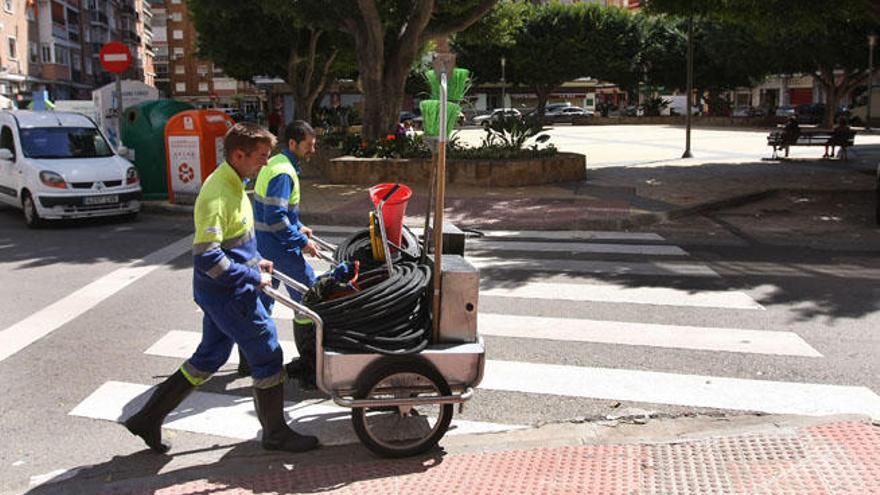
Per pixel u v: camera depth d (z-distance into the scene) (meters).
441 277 3.79
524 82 51.38
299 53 31.27
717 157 21.52
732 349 5.48
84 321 6.45
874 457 3.54
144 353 5.62
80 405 4.68
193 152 13.39
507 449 3.94
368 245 4.55
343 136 19.78
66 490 3.62
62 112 13.03
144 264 8.76
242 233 3.80
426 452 3.91
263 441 3.98
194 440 4.18
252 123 3.75
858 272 7.91
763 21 16.75
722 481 3.40
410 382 3.79
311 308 3.79
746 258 8.75
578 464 3.69
